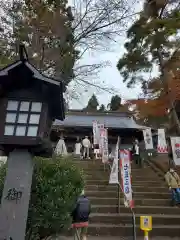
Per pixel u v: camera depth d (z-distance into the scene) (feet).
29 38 33.01
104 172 40.93
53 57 33.73
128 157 24.18
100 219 27.02
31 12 33.32
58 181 15.35
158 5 56.29
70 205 15.39
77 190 16.11
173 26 52.49
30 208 14.80
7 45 32.94
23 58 12.91
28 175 12.74
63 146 40.11
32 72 12.83
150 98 63.87
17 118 12.68
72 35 35.53
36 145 12.51
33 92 13.15
